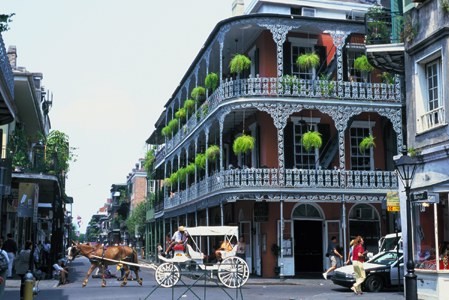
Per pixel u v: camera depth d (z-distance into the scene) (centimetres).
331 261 2328
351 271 1917
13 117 1709
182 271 1956
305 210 2714
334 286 2144
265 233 2667
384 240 2247
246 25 2611
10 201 2612
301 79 2603
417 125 1594
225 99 2619
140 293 1814
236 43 2914
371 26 1866
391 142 2839
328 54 2859
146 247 5606
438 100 1537
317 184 2528
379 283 1889
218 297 1691
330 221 2722
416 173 1578
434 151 1488
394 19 1828
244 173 2514
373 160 2819
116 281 2494
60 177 3181
